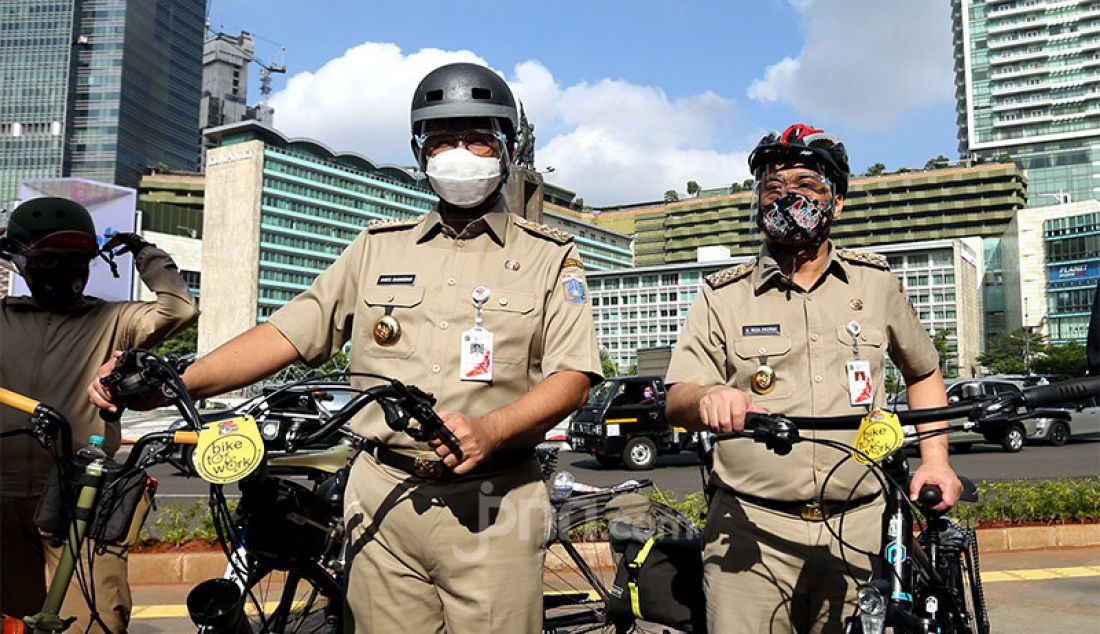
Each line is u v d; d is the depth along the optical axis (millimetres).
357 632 1975
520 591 1904
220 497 1864
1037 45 128500
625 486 3482
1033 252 93438
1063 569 5340
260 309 93875
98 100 126000
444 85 1960
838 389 2293
